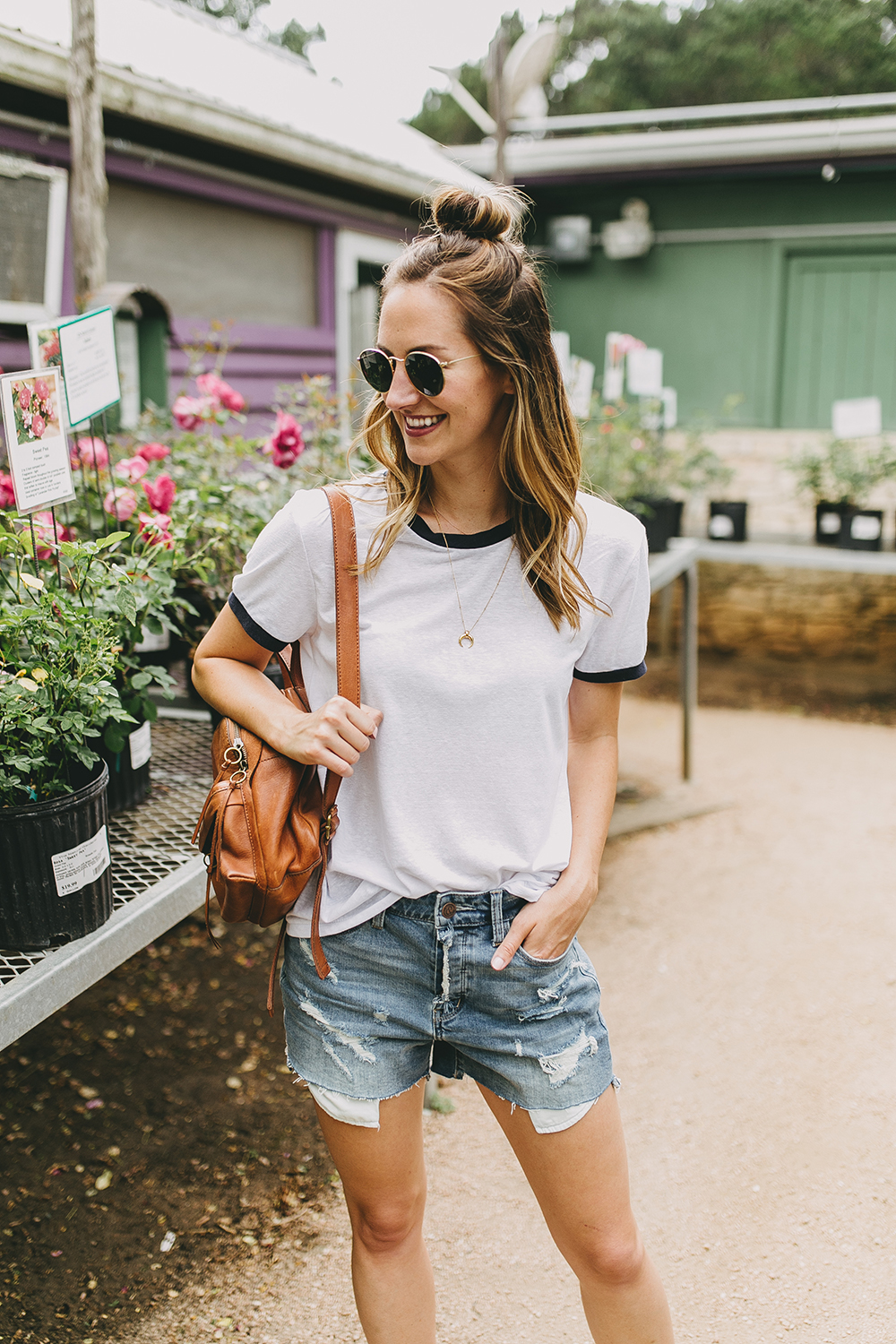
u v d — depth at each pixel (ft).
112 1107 8.12
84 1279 6.44
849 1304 6.25
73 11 10.51
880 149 19.58
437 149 24.82
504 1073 4.28
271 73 19.52
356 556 4.10
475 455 4.12
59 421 5.99
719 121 48.11
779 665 22.65
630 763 16.42
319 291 18.71
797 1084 8.45
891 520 21.27
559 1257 6.67
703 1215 7.01
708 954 10.53
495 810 4.17
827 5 59.77
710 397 22.85
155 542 7.59
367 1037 4.23
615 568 4.33
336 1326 6.12
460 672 4.05
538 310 4.02
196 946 10.68
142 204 14.83
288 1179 7.41
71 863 5.24
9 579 6.97
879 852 12.98
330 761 3.98
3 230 12.46
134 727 6.94
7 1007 4.66
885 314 21.33
